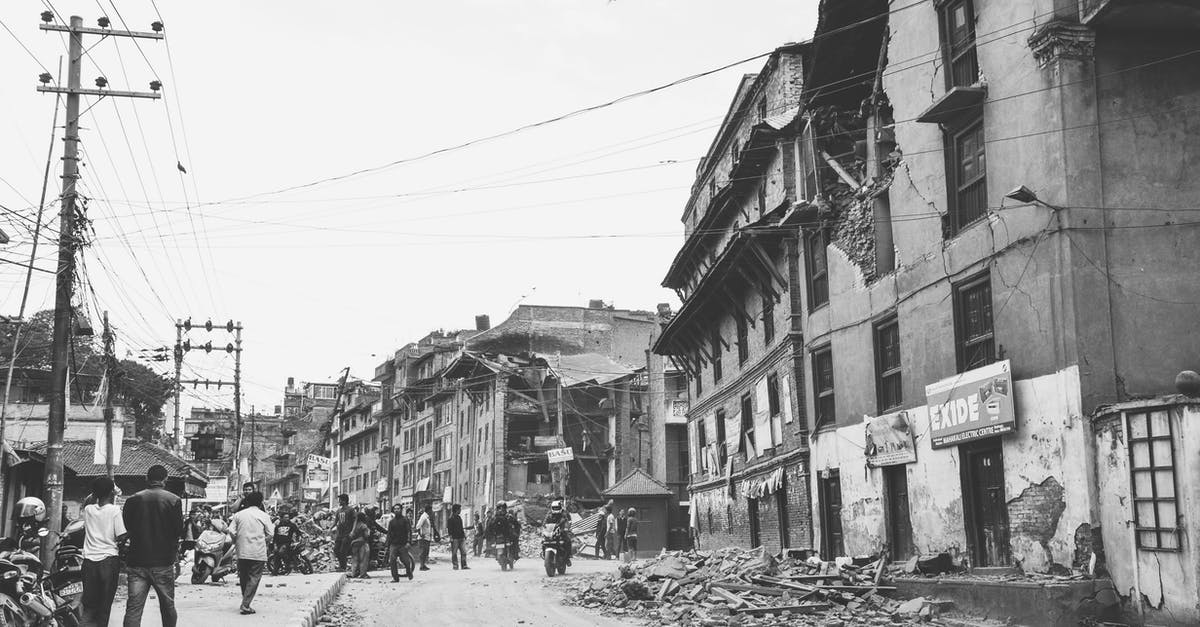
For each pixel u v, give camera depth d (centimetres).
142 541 997
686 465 5662
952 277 1625
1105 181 1344
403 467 8750
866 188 2009
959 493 1598
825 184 2275
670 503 5375
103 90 2028
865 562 1803
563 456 6116
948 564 1606
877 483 1920
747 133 3362
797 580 1642
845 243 2119
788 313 2459
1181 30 1370
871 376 1959
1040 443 1375
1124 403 1230
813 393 2312
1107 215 1336
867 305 1980
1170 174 1356
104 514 998
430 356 8238
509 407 6681
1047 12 1375
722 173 3788
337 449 11188
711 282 2997
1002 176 1477
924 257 1723
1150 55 1381
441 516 7581
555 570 2769
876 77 1986
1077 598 1217
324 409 12238
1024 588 1262
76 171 1983
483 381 6906
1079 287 1316
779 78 2906
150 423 6906
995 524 1517
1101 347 1307
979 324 1571
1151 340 1319
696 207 4256
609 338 7438
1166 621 1155
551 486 6600
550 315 7338
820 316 2261
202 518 2428
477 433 6969
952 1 1647
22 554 941
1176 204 1352
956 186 1642
